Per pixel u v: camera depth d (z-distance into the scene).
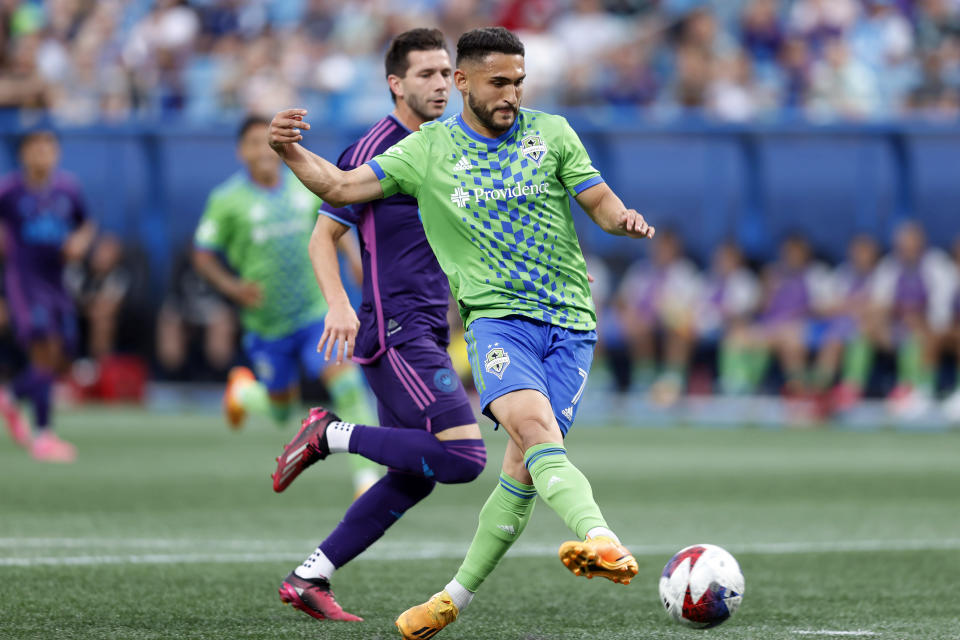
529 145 15.70
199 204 63.81
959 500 32.09
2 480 34.53
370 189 15.57
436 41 19.03
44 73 69.94
